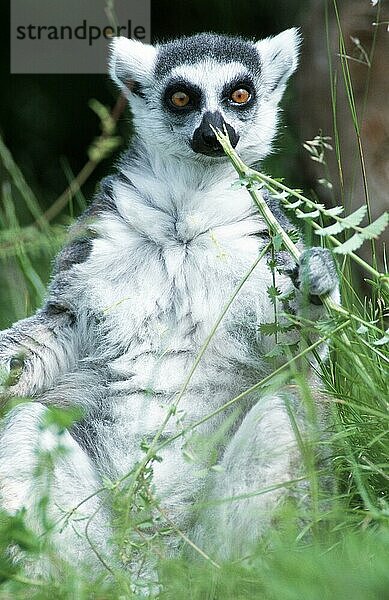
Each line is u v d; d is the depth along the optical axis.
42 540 8.11
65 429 9.03
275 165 16.53
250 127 10.43
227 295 9.46
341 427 8.81
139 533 8.13
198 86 10.34
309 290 8.59
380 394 8.91
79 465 8.91
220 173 10.00
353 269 14.17
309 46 15.97
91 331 9.84
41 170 21.20
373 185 14.70
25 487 8.54
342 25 15.18
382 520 7.80
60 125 21.53
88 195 20.61
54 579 7.99
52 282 10.20
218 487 8.63
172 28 20.58
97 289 9.69
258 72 10.70
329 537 8.00
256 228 9.67
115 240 9.75
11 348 9.84
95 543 8.62
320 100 15.74
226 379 9.48
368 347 9.16
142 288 9.57
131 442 9.43
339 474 8.81
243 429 8.67
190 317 9.48
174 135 10.16
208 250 9.50
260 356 9.54
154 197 9.81
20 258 13.12
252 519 8.28
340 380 9.95
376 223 8.30
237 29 20.08
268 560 7.51
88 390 9.77
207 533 8.52
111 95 21.52
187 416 9.38
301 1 17.69
